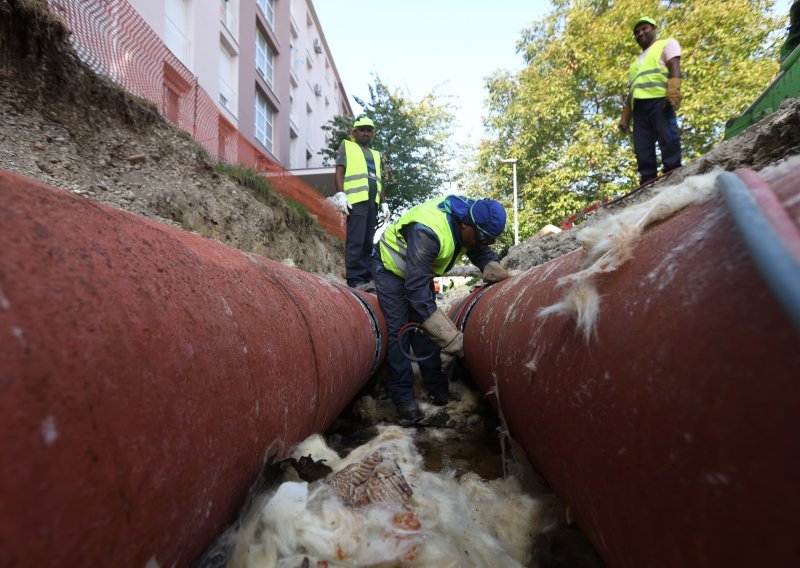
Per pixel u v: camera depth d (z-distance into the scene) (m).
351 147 6.23
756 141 3.39
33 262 0.62
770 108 4.46
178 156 5.95
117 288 0.74
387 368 3.69
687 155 13.20
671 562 0.65
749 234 0.59
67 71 4.48
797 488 0.45
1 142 3.54
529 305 1.60
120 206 4.11
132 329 0.72
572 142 15.15
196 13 10.77
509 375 1.62
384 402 3.34
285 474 1.31
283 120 18.66
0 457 0.47
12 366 0.51
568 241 5.82
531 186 15.50
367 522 1.16
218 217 5.80
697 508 0.59
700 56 12.47
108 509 0.60
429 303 2.88
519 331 1.59
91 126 4.71
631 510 0.76
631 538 0.77
